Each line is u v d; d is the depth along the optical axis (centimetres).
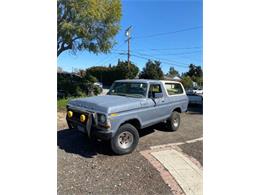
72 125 494
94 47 1745
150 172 380
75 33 1603
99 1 1603
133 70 2770
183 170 392
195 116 1045
